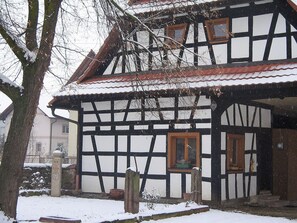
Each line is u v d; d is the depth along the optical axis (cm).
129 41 1234
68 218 1032
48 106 1867
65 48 1189
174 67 1220
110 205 1534
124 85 1728
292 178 1975
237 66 1608
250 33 1599
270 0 1573
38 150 5278
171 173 1664
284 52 1541
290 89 1437
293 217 1409
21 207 1419
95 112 1850
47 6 1074
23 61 1062
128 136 1767
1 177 1034
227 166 1631
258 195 1800
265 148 1930
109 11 1209
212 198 1574
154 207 1402
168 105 1675
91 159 1845
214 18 1664
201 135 1611
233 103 1584
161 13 1402
